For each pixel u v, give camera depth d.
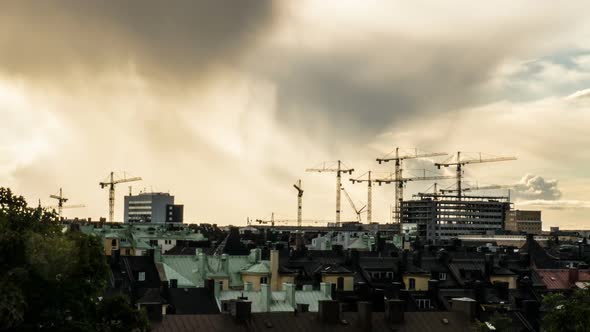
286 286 162.62
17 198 108.12
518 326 158.75
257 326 128.00
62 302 98.50
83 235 106.12
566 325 116.44
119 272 184.00
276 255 194.50
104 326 101.06
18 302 90.75
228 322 127.75
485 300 183.50
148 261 189.75
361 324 132.00
